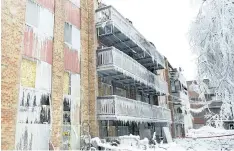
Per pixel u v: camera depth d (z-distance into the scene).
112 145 13.88
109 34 16.58
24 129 9.52
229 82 10.52
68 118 12.62
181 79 38.19
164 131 23.81
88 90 14.79
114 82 18.56
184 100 38.44
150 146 17.14
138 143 14.99
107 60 14.99
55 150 10.91
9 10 9.46
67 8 14.05
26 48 10.30
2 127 8.46
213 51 11.23
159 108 22.78
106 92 16.95
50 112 11.09
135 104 17.20
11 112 8.91
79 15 15.28
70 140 12.44
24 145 9.40
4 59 8.93
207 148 16.62
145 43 20.67
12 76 9.18
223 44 10.11
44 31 11.62
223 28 10.09
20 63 9.67
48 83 11.38
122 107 14.92
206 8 11.30
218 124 13.13
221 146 18.20
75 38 14.36
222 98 11.38
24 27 10.20
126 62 16.69
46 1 12.12
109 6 15.91
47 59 11.55
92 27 15.83
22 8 10.20
